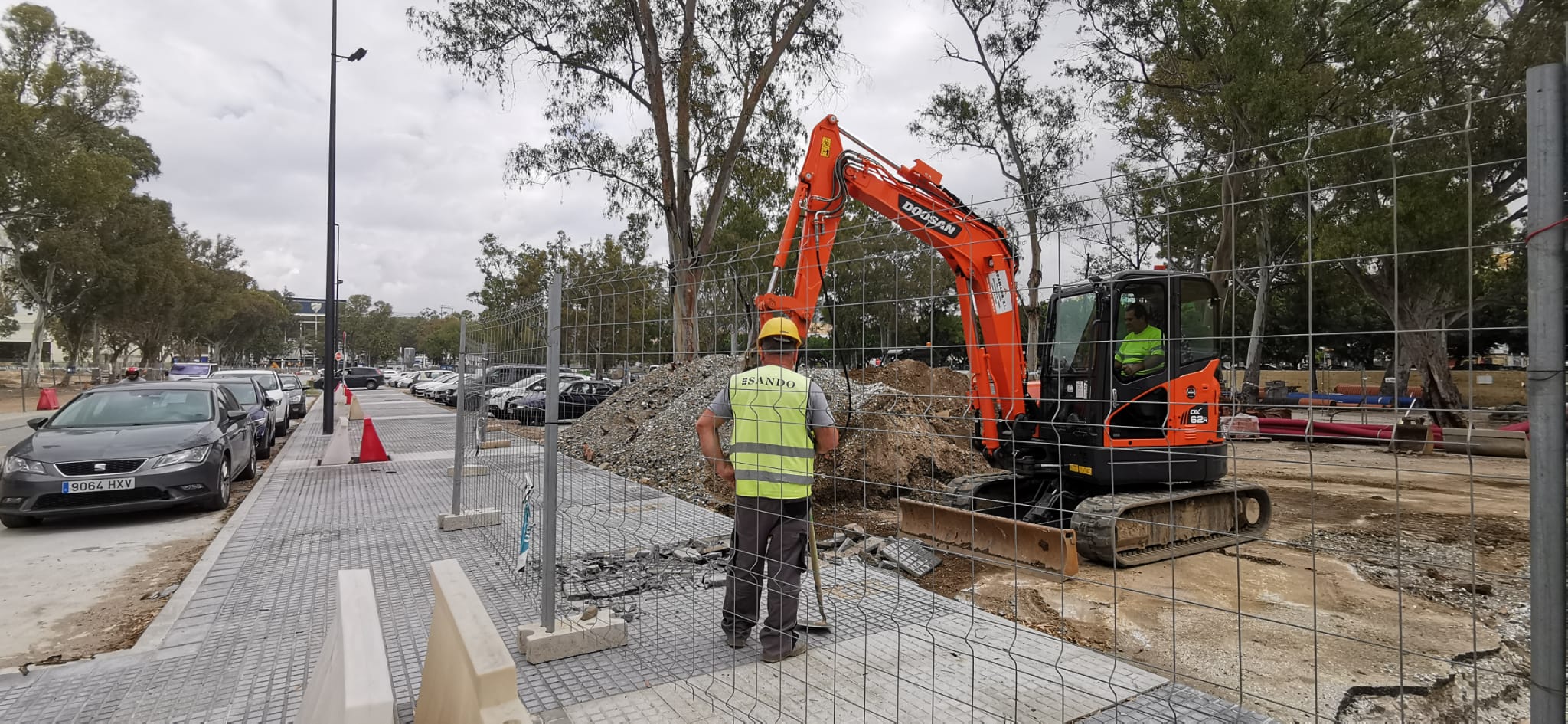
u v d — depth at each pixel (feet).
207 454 26.37
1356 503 30.58
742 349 16.84
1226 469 21.65
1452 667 12.99
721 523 23.91
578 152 78.28
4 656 14.37
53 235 108.78
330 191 52.16
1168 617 15.78
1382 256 6.72
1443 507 29.17
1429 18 55.21
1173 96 76.54
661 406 43.78
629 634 14.35
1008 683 11.92
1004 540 19.99
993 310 21.47
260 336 282.97
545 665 13.00
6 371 187.01
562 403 49.37
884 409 28.09
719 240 94.32
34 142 100.53
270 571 18.86
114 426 27.04
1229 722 10.59
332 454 37.50
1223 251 35.14
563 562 19.06
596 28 74.02
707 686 12.02
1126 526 19.60
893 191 21.66
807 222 21.48
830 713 10.91
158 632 14.82
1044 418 22.25
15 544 22.94
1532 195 5.38
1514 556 21.43
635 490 30.12
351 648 5.98
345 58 53.72
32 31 118.01
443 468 36.83
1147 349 20.57
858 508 27.40
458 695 6.45
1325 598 17.31
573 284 17.70
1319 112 59.82
